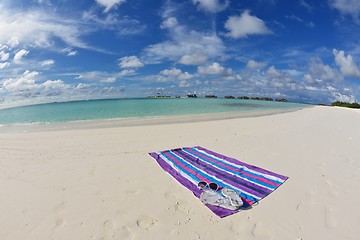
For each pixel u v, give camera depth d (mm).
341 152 5891
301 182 4129
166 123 10836
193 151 6023
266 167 4891
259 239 2656
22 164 5125
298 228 2852
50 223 2949
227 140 7277
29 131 9203
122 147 6504
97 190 3828
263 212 3193
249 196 3625
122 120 12383
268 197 3602
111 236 2699
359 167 4840
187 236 2697
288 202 3451
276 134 8102
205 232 2770
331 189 3857
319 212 3193
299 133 8281
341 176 4383
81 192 3766
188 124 10367
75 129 9430
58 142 7102
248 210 3244
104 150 6203
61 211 3219
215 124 10344
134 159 5418
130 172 4609
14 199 3545
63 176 4426
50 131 8969
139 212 3189
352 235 2725
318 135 7953
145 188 3900
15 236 2697
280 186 3975
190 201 3484
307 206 3342
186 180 4223
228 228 2848
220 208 3268
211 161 5258
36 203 3426
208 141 7180
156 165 5008
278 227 2871
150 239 2648
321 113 16766
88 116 15500
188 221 2984
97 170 4723
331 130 8945
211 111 18406
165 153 5828
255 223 2947
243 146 6559
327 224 2932
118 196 3625
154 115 15211
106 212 3186
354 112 18297
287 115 14688
